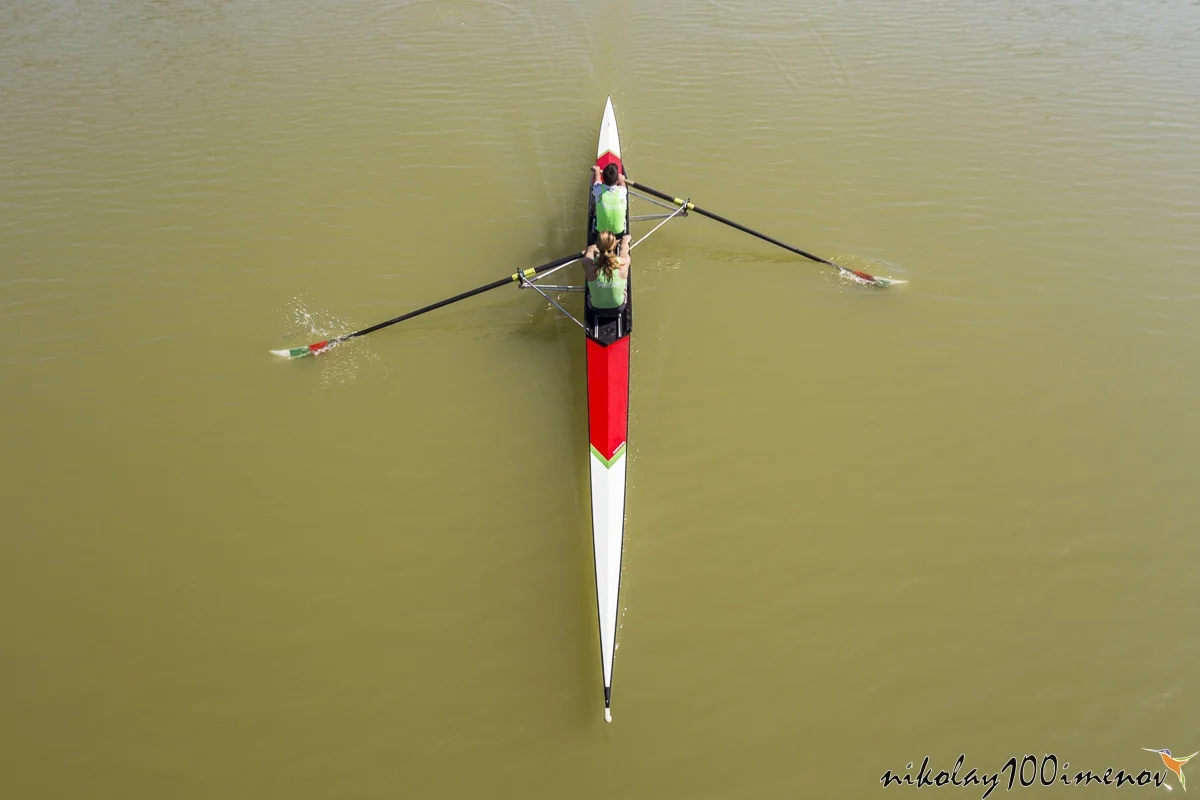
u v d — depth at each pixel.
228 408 9.94
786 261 11.68
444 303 10.16
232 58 16.52
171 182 13.28
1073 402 9.65
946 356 10.25
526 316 11.09
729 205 12.62
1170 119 14.04
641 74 15.86
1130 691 7.29
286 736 7.19
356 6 18.34
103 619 7.99
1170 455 9.07
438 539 8.63
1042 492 8.79
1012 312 10.77
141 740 7.17
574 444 9.50
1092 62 15.74
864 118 14.43
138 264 11.77
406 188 13.17
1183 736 7.01
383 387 10.19
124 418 9.81
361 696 7.44
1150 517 8.53
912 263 11.52
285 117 14.84
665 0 18.34
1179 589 7.96
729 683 7.45
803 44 16.70
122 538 8.65
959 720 7.16
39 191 13.04
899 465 9.09
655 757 7.01
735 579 8.18
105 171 13.50
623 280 9.57
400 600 8.13
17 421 9.74
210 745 7.14
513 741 7.14
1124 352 10.20
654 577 8.20
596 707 7.32
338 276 11.62
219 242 12.14
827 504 8.77
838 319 10.80
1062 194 12.55
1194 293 10.89
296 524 8.78
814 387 9.95
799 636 7.75
